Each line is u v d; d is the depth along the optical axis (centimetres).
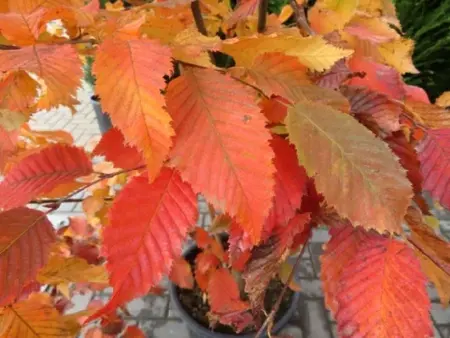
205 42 14
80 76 12
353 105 21
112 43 12
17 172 22
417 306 16
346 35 25
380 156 15
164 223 15
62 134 38
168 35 16
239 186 13
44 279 25
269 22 30
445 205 19
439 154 20
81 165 23
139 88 11
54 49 12
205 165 13
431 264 19
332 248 20
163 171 16
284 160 18
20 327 23
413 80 95
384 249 17
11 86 16
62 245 43
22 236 17
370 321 16
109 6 31
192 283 47
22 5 15
